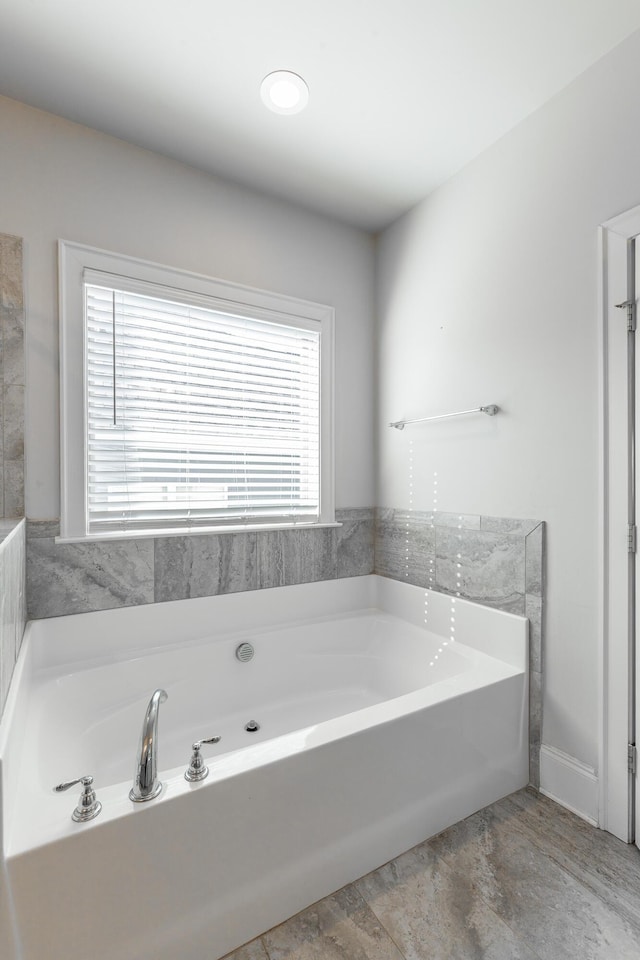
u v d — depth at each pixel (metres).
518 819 1.62
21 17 1.45
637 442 1.49
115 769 1.73
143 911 1.06
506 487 1.93
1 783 0.92
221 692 2.09
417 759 1.50
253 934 1.20
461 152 2.07
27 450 1.80
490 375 2.01
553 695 1.73
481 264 2.06
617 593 1.54
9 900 0.93
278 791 1.24
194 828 1.12
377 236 2.73
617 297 1.54
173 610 2.09
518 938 1.20
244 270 2.29
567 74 1.66
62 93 1.75
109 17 1.45
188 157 2.09
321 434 2.53
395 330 2.58
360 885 1.36
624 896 1.32
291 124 1.90
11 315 1.77
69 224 1.88
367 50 1.57
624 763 1.51
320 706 2.26
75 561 1.89
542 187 1.80
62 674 1.77
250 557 2.30
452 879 1.38
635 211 1.48
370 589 2.69
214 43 1.54
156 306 2.08
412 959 1.15
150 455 2.07
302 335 2.50
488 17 1.45
